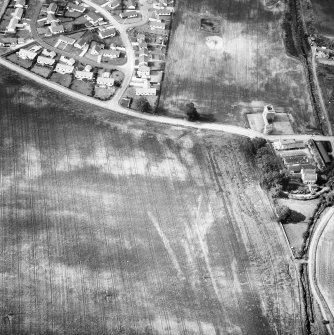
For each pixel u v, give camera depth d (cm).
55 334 15562
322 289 17925
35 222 18175
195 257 18075
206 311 16775
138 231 18500
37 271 16912
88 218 18575
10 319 15700
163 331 16162
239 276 17800
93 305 16388
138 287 17038
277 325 16788
